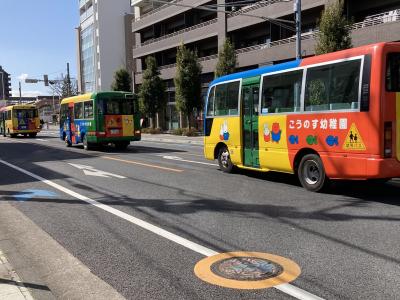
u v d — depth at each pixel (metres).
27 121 42.50
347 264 5.37
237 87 12.53
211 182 11.74
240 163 12.56
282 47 33.31
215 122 13.78
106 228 7.36
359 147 8.71
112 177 13.07
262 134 11.48
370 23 26.03
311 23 32.41
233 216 7.89
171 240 6.56
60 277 5.29
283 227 7.08
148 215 8.15
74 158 19.28
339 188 10.36
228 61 34.34
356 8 28.36
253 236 6.63
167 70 51.59
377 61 8.36
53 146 27.69
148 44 54.72
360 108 8.62
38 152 23.03
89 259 5.88
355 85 8.75
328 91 9.38
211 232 6.91
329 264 5.38
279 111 10.81
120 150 23.55
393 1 26.31
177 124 51.62
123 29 79.19
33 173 14.48
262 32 37.66
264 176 12.73
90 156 20.05
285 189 10.47
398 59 8.50
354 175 8.87
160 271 5.34
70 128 26.42
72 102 26.00
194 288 4.80
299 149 10.21
